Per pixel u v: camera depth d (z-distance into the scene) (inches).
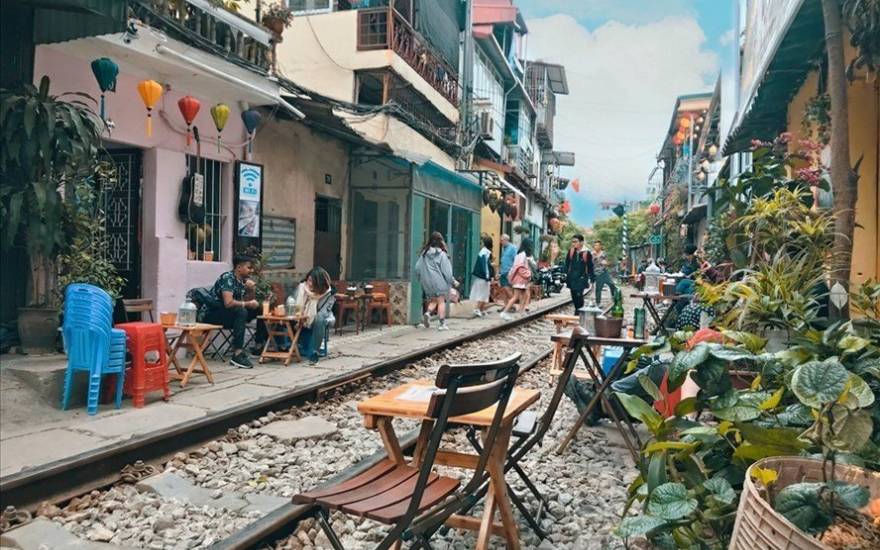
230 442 208.4
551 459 205.3
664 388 191.8
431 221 572.7
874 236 279.0
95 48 270.1
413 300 512.1
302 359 336.5
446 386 104.7
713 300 207.0
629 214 2603.3
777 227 253.8
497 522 152.5
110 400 229.9
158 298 312.0
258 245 375.9
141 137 307.4
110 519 148.3
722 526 107.0
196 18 315.9
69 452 170.2
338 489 118.6
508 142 1259.8
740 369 156.3
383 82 619.5
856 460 106.2
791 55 305.4
